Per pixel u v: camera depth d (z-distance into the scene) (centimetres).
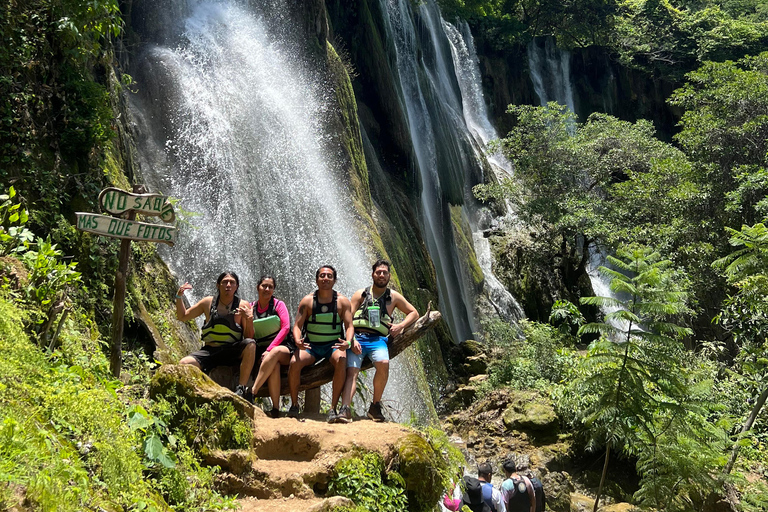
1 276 456
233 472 411
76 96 716
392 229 1711
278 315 561
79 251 654
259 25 1484
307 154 1409
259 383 527
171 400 427
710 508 944
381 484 421
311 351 554
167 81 1182
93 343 554
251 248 1178
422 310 1684
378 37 2166
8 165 609
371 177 1844
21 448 274
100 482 316
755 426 1111
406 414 1241
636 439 892
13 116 623
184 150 1155
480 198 2612
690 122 2119
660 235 1864
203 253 1092
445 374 1677
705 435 897
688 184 1905
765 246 1005
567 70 4166
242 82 1345
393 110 2127
